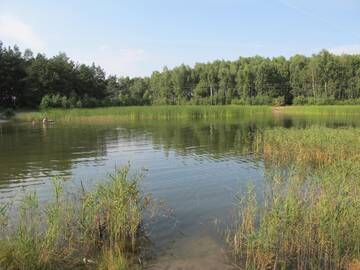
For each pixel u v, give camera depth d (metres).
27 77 97.50
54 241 10.24
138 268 10.01
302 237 10.66
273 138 28.09
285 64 127.56
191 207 14.90
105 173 20.56
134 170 21.31
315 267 9.98
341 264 9.88
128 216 11.83
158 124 53.44
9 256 9.20
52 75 101.00
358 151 22.39
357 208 10.66
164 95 133.38
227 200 15.80
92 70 122.75
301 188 14.70
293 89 122.81
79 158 25.41
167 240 11.79
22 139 35.94
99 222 11.48
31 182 18.62
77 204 13.38
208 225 13.00
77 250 10.65
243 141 33.81
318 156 22.30
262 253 9.98
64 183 18.17
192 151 28.33
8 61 96.94
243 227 11.96
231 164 23.12
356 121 55.41
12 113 67.00
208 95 129.00
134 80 149.38
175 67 135.25
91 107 92.38
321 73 118.00
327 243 10.33
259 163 23.33
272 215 10.84
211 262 10.41
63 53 119.88
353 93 116.94
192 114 69.81
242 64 135.00
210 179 19.36
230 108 73.50
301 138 25.36
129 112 67.06
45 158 25.39
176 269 10.02
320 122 53.97
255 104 111.56
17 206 14.41
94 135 39.22
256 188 17.36
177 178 19.55
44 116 63.78
